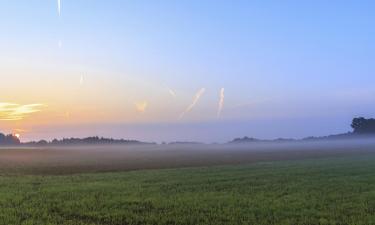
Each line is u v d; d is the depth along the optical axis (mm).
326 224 24453
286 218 26156
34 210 29141
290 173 54125
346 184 41969
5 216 26641
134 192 37719
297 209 29078
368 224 24234
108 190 39219
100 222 25828
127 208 29812
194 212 28031
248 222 25078
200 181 46188
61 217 27016
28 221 25219
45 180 49750
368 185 41156
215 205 30547
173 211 28422
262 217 26531
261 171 57875
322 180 45750
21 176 55781
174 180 47594
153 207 30219
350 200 32312
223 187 40844
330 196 34188
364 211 27938
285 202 31672
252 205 30484
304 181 44875
